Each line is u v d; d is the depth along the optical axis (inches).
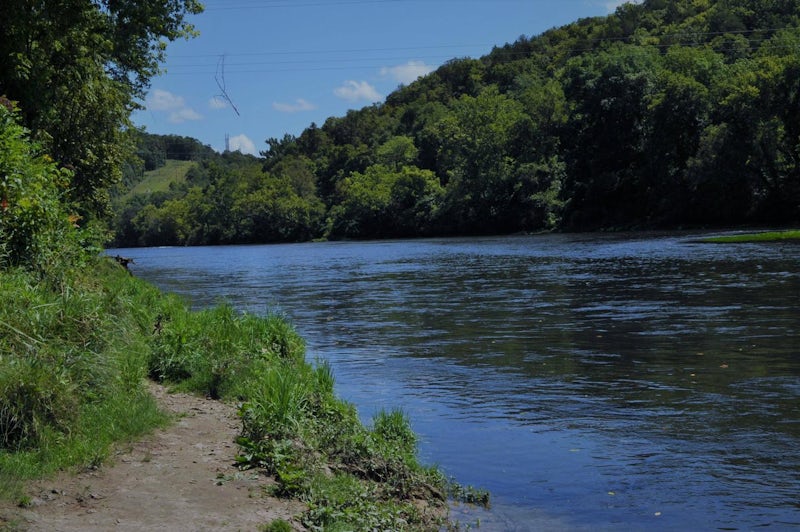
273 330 520.4
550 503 255.9
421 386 444.8
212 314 530.0
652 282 1007.0
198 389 386.3
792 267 1101.7
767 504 246.2
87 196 1159.0
